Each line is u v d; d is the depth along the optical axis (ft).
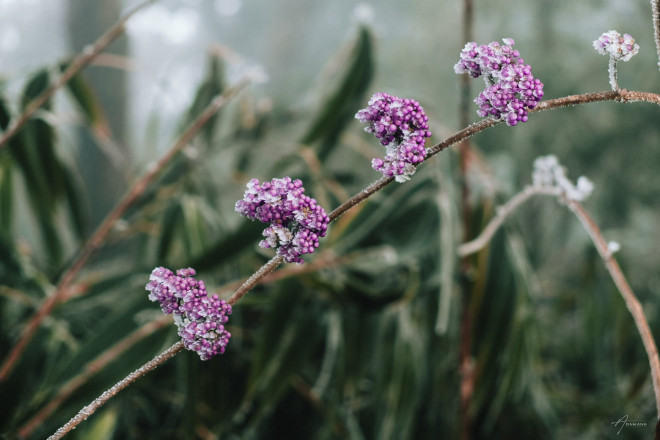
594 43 1.35
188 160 3.61
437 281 3.23
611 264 1.88
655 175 8.57
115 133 7.96
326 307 3.46
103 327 2.97
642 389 3.89
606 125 8.72
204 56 3.87
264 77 2.99
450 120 10.92
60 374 2.87
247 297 3.48
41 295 3.19
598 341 4.46
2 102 3.23
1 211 3.67
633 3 9.03
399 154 1.27
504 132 8.57
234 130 3.89
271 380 3.23
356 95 3.38
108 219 2.99
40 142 3.34
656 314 4.16
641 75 8.81
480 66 1.30
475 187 3.44
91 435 3.05
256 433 4.03
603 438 4.35
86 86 3.37
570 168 8.73
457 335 3.78
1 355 3.20
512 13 9.91
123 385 1.35
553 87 9.05
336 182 3.79
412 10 13.29
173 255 3.70
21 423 2.80
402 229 3.10
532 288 3.37
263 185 1.28
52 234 3.61
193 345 1.28
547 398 4.33
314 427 4.10
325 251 3.13
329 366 3.43
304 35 21.47
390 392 3.47
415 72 11.89
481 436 3.76
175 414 3.85
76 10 8.26
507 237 3.31
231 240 3.08
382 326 3.48
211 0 23.95
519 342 3.26
